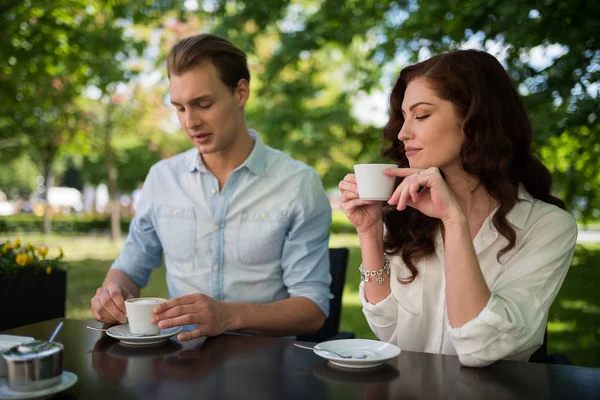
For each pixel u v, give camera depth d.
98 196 37.59
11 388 1.10
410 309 1.74
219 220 2.21
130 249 2.35
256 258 2.19
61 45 6.21
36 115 9.10
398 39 4.75
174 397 1.13
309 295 2.08
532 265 1.56
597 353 4.29
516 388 1.18
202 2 6.45
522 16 3.64
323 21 6.21
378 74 7.35
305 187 2.22
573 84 3.69
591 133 4.17
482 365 1.32
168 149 14.82
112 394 1.15
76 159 21.73
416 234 1.73
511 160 1.67
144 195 2.36
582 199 5.25
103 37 6.09
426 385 1.20
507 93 1.64
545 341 1.67
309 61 8.24
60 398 1.13
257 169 2.23
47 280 2.94
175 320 1.55
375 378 1.24
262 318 1.82
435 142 1.60
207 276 2.22
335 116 9.62
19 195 39.75
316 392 1.15
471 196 1.73
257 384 1.20
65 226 19.78
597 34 3.58
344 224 18.20
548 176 1.75
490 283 1.66
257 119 9.23
